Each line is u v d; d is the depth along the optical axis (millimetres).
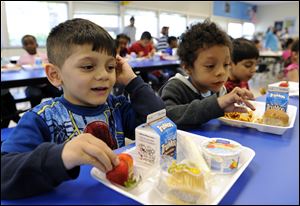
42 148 480
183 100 1092
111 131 856
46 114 722
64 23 766
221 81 1079
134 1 7684
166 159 563
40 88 3023
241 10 12922
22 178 444
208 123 903
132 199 449
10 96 2551
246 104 850
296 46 2930
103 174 512
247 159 596
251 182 508
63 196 453
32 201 441
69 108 775
